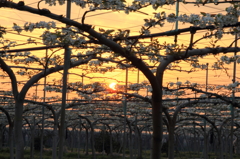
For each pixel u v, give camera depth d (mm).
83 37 9352
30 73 15492
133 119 31656
